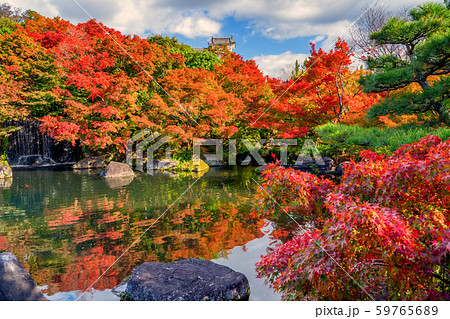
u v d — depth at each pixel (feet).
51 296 12.88
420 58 25.00
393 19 27.71
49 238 20.86
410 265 8.79
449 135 19.97
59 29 77.51
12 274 10.87
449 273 9.39
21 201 32.68
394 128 27.78
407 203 10.23
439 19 26.12
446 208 10.14
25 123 74.43
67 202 32.19
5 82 59.62
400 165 9.70
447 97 25.58
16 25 80.38
